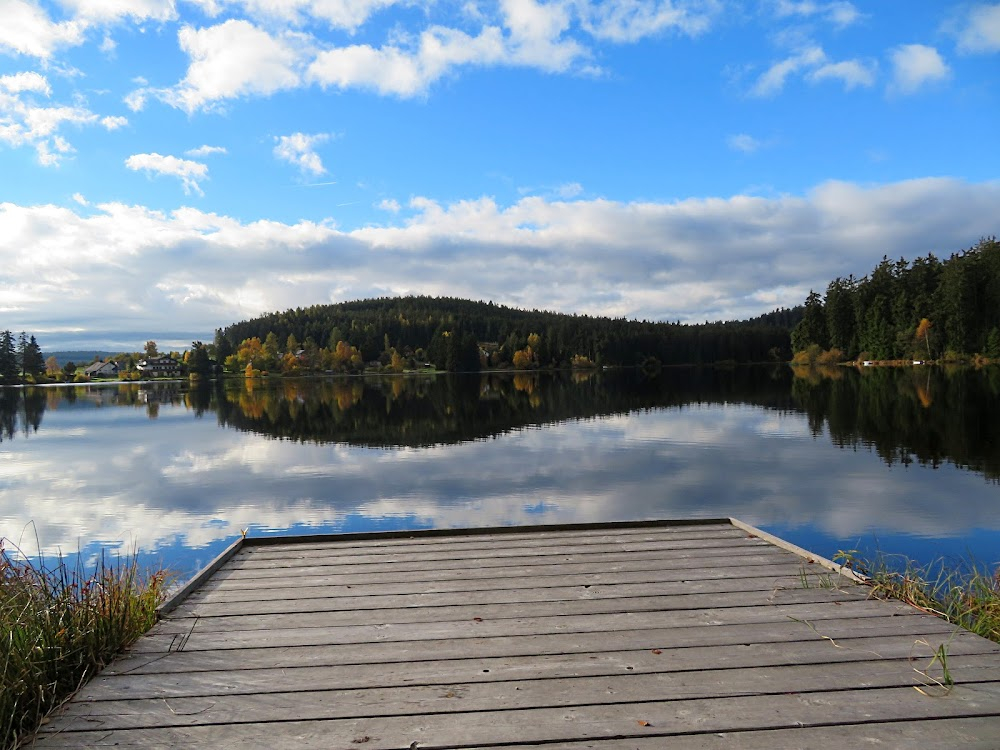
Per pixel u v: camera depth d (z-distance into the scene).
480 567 3.65
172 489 9.45
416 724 1.94
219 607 3.05
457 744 1.83
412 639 2.62
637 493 8.34
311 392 41.69
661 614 2.84
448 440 14.55
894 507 7.22
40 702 2.04
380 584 3.38
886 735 1.84
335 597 3.18
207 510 8.00
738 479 9.12
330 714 2.01
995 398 20.19
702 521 4.63
